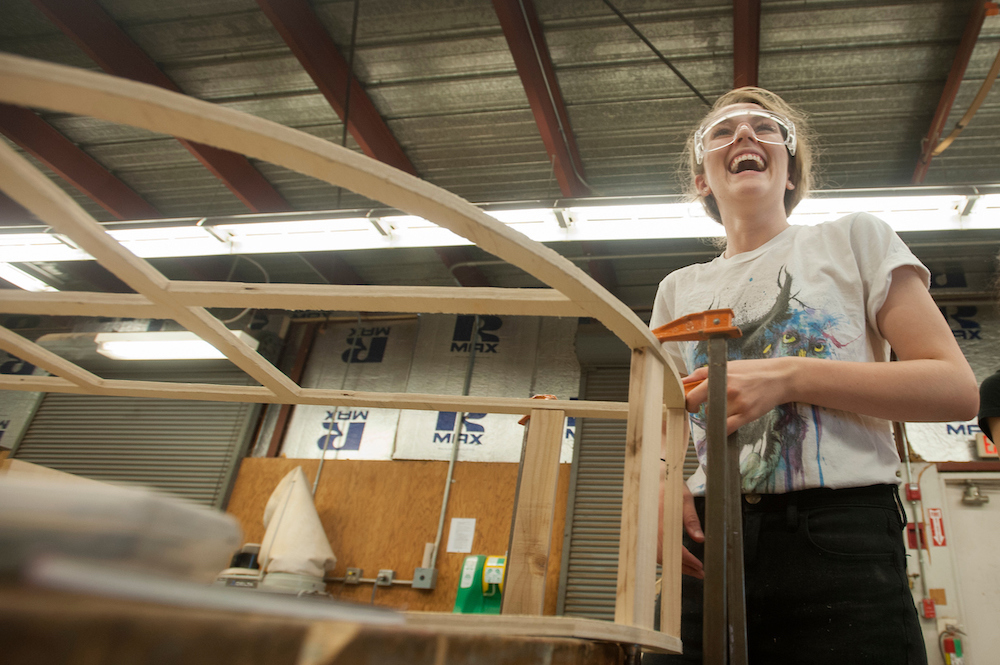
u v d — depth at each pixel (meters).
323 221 3.73
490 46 3.64
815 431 0.93
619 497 4.45
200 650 0.27
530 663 0.46
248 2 3.56
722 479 0.68
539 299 0.70
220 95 4.12
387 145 4.17
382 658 0.35
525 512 0.84
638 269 5.11
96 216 5.12
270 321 5.78
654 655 1.02
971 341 4.41
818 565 0.86
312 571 4.16
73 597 0.23
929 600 3.68
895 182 4.11
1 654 0.21
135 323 5.92
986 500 3.88
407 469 4.79
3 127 4.12
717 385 0.72
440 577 4.34
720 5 3.30
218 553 0.33
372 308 0.79
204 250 3.92
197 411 5.46
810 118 3.82
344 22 3.63
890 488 0.92
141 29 3.77
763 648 0.87
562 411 0.96
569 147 4.08
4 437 5.62
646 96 3.79
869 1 3.22
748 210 1.21
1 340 1.07
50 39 3.82
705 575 0.66
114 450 5.40
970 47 3.14
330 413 5.25
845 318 1.00
